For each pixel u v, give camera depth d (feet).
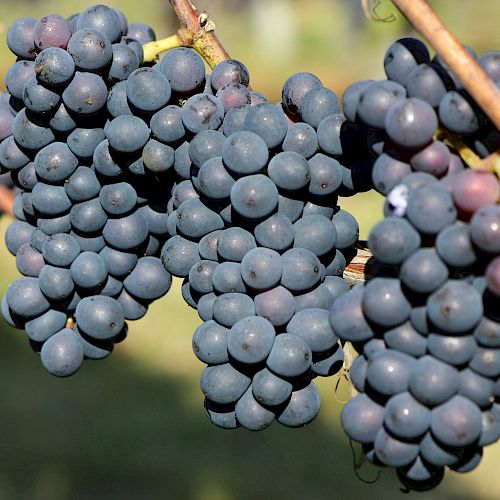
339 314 1.75
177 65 1.87
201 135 1.84
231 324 1.82
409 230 1.69
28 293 1.94
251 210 1.79
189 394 5.37
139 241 1.92
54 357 1.94
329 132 1.82
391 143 1.74
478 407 1.73
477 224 1.66
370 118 1.73
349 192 1.86
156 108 1.86
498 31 8.44
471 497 4.47
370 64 9.03
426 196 1.69
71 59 1.85
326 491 4.53
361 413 1.75
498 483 4.51
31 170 1.93
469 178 1.68
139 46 1.93
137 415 5.16
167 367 5.65
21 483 4.60
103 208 1.91
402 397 1.72
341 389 5.03
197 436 4.99
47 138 1.90
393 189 1.74
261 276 1.79
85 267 1.91
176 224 1.87
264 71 9.68
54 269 1.93
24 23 1.90
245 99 1.87
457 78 1.71
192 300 1.90
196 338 1.83
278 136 1.81
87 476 4.66
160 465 4.74
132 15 9.54
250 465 4.74
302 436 4.94
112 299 1.94
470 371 1.72
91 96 1.86
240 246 1.82
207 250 1.85
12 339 5.88
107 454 4.84
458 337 1.70
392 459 1.74
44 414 5.19
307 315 1.81
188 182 1.87
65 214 1.92
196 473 4.67
